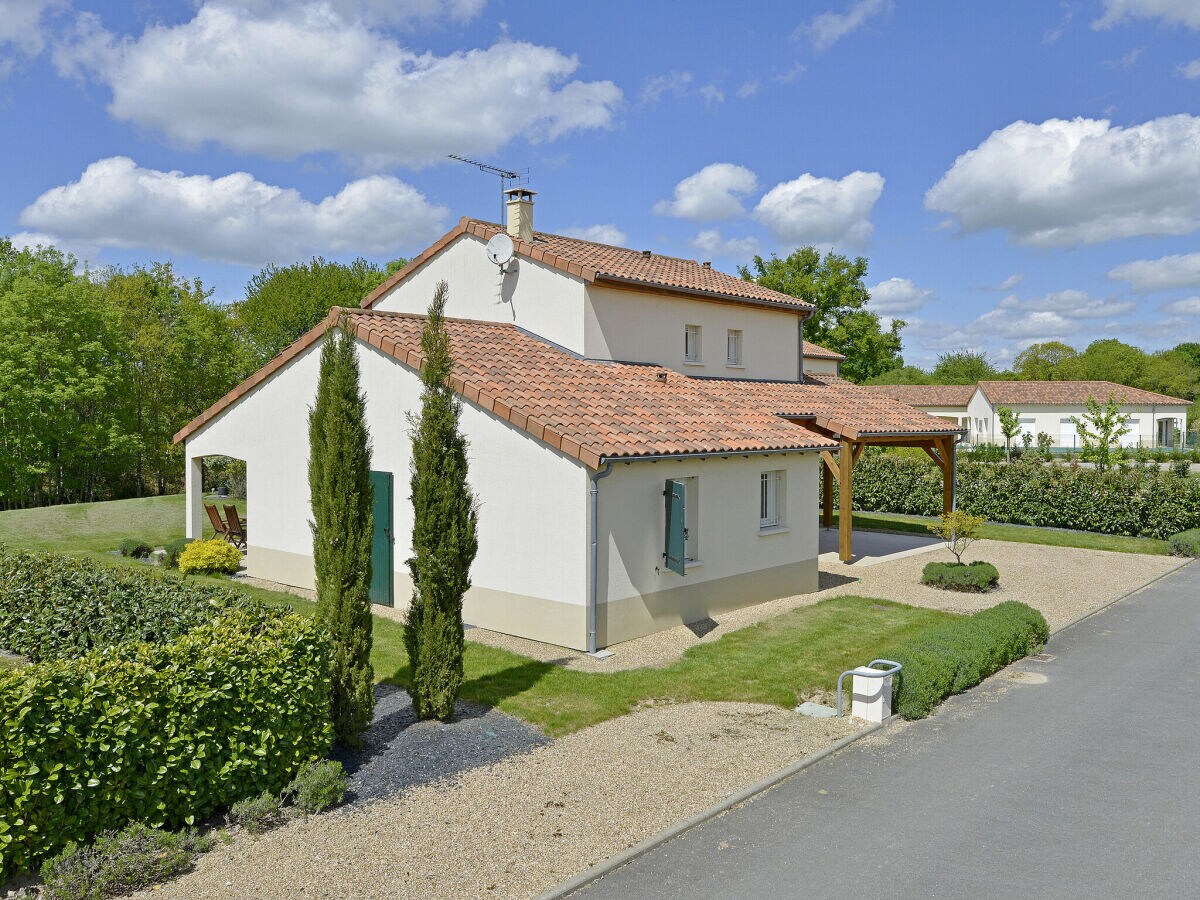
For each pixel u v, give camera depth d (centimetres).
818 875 659
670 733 949
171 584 1161
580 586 1267
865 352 5066
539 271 1780
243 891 615
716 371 2080
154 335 4022
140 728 671
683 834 723
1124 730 989
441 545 954
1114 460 3672
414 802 765
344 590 872
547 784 807
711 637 1362
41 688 622
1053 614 1574
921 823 749
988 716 1038
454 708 989
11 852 604
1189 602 1695
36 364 3462
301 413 1705
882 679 996
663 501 1392
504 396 1363
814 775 853
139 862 621
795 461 1703
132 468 4150
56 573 1255
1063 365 9675
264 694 753
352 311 1592
